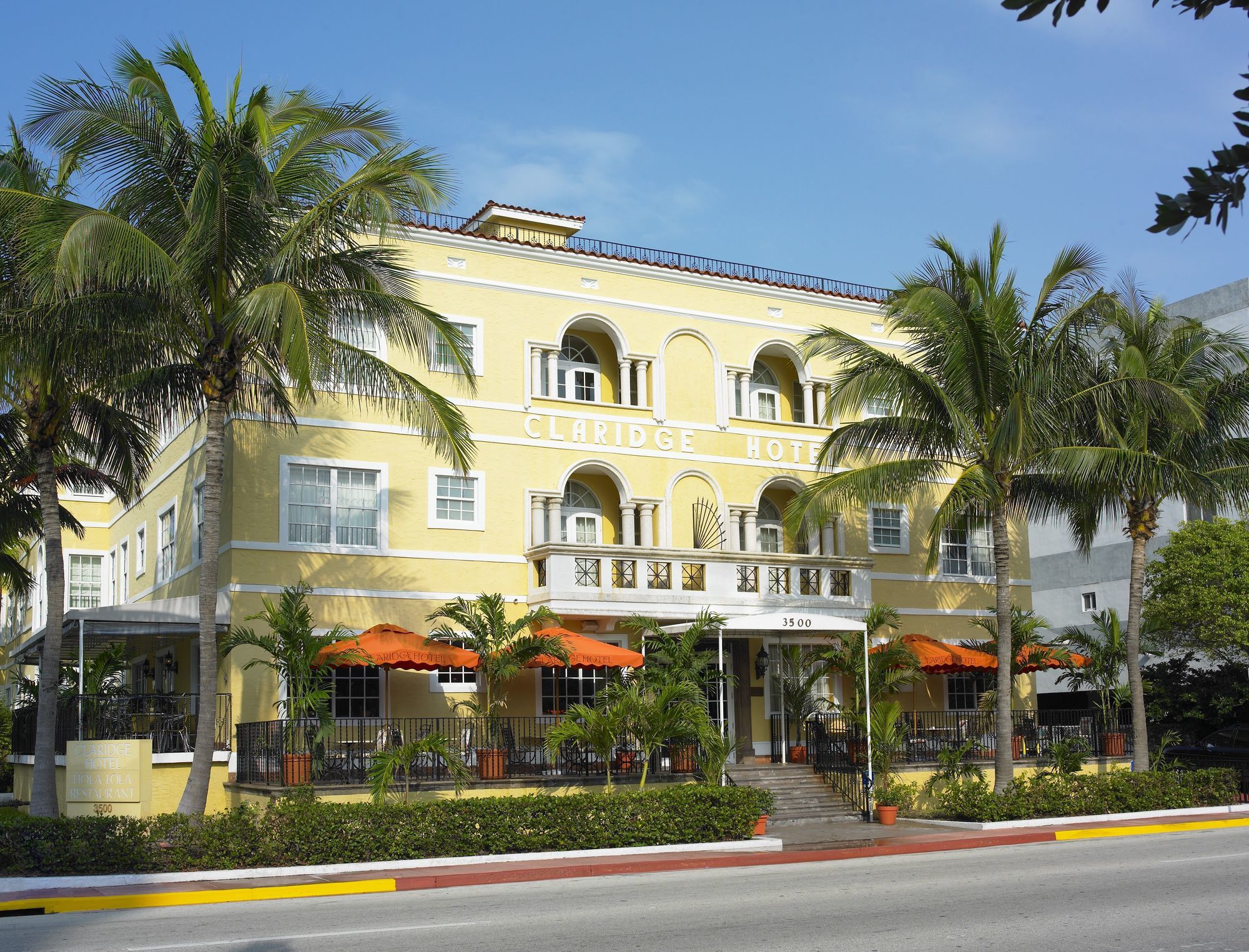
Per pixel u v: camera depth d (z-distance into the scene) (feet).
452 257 89.25
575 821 61.72
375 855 57.26
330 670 78.33
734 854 61.77
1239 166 14.03
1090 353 85.35
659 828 63.16
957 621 105.60
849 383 79.20
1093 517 91.86
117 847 53.78
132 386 65.00
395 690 82.33
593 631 90.22
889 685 88.99
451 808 59.57
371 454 84.28
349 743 71.15
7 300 61.82
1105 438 83.41
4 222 61.26
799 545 101.14
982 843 68.33
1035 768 91.45
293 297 56.34
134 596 108.88
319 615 80.84
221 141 58.39
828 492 81.51
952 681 105.40
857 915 41.98
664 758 82.33
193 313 61.05
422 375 86.69
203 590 60.95
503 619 76.18
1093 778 79.92
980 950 35.60
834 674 96.68
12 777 99.30
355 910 45.88
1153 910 42.39
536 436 90.02
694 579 89.61
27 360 58.95
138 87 59.00
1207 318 126.31
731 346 99.04
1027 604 109.40
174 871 53.98
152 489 104.32
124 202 60.34
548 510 90.38
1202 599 99.25
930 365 81.97
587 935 38.75
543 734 85.81
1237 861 56.44
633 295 95.61
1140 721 88.22
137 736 73.05
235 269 61.67
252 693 77.77
